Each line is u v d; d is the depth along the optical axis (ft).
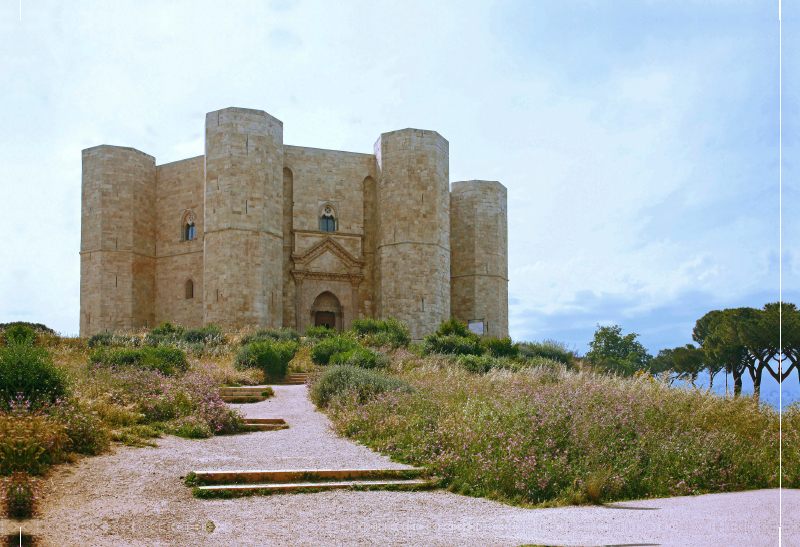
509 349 126.82
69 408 38.29
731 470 36.83
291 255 160.66
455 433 39.99
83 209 163.43
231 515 26.84
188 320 161.89
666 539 23.71
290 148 164.14
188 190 166.20
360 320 137.90
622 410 43.06
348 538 24.12
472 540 23.88
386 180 159.74
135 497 28.32
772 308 125.90
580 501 30.89
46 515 24.70
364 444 43.98
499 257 185.68
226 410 51.03
